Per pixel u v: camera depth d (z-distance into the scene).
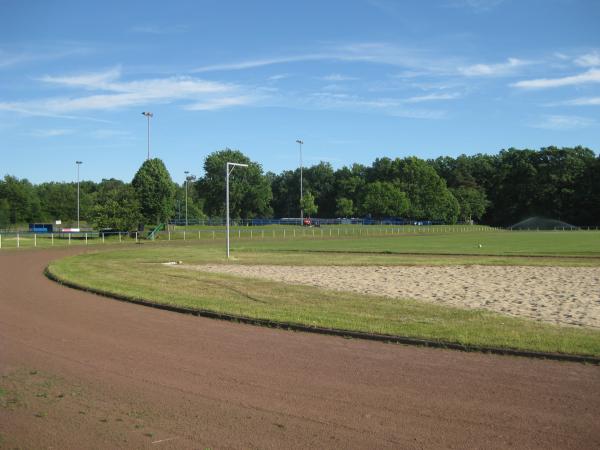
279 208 193.88
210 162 141.50
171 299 16.80
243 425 6.84
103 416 7.14
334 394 8.00
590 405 7.52
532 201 156.12
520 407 7.45
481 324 12.80
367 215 150.12
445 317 13.77
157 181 74.31
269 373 9.07
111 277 23.39
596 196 143.38
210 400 7.75
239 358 10.06
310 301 16.58
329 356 10.21
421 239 70.88
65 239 63.81
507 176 169.62
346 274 26.12
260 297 17.42
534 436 6.49
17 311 15.30
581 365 9.56
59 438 6.46
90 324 13.38
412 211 141.00
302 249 48.53
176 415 7.18
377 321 13.12
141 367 9.44
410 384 8.47
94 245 55.44
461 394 7.99
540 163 170.25
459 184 173.25
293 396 7.91
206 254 41.62
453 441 6.36
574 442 6.33
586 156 164.12
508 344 10.64
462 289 20.34
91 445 6.27
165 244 58.34
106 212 68.00
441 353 10.43
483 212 157.12
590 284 22.11
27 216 112.88
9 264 31.78
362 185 172.12
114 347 10.94
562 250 46.03
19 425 6.84
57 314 14.82
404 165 151.50
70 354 10.34
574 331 12.07
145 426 6.81
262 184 144.25
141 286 20.19
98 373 9.06
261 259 36.66
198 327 13.03
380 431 6.64
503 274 26.45
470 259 36.53
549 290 20.11
